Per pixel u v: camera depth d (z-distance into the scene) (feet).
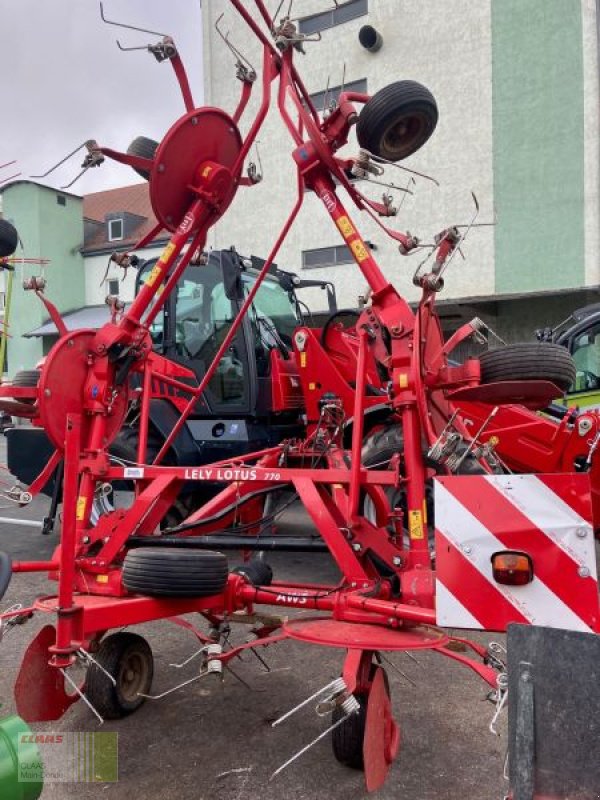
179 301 20.29
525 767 5.00
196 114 11.79
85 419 11.55
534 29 43.88
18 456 20.89
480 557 7.67
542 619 7.39
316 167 11.64
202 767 8.52
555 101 43.52
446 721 9.70
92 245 76.02
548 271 44.27
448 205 46.83
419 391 9.79
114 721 9.71
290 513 25.04
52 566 10.39
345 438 17.13
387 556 9.66
